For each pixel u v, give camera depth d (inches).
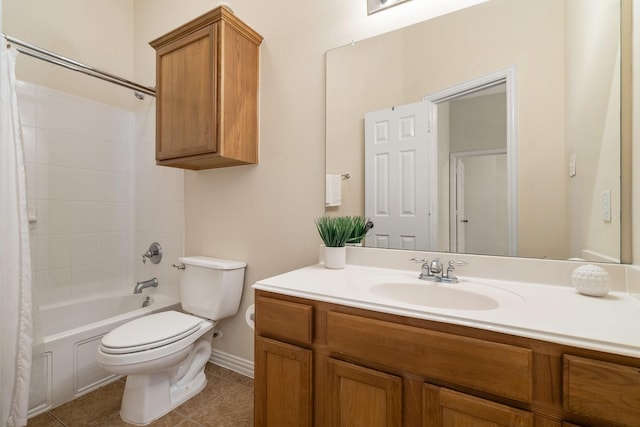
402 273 48.1
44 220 75.4
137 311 71.4
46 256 75.7
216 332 72.6
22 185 50.7
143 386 53.1
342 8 57.2
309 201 60.6
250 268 68.1
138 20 95.0
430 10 49.2
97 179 86.4
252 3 68.2
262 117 66.3
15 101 51.0
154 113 89.3
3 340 47.6
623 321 26.7
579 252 39.1
